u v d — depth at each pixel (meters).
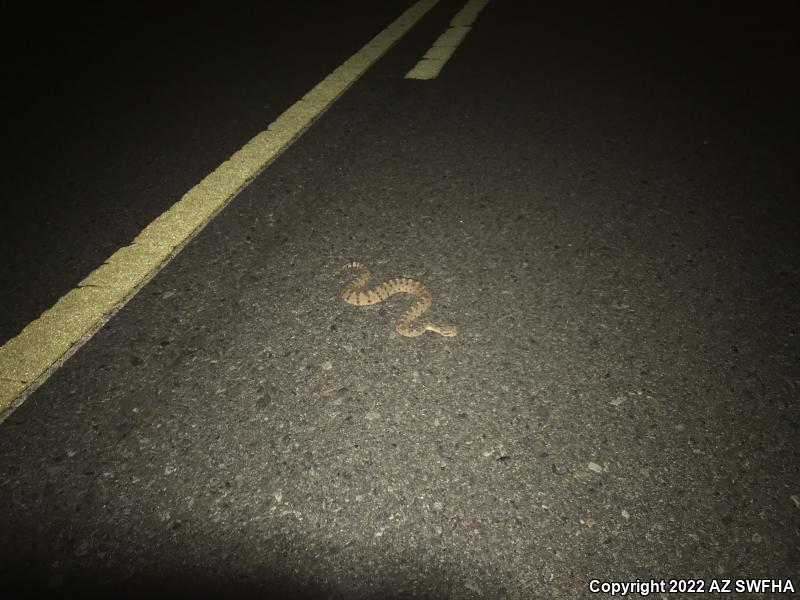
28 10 2.73
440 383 1.04
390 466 0.93
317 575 0.81
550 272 1.22
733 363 1.04
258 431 0.97
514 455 0.94
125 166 1.53
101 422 0.98
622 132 1.62
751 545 0.82
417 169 1.51
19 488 0.91
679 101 1.75
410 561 0.83
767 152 1.51
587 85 1.85
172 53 2.15
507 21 2.38
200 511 0.88
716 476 0.91
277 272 1.24
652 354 1.06
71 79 1.98
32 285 1.20
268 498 0.90
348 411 1.00
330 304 1.17
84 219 1.36
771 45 2.08
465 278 1.22
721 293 1.16
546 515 0.87
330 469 0.93
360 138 1.63
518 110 1.73
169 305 1.16
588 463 0.93
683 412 0.98
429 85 1.88
